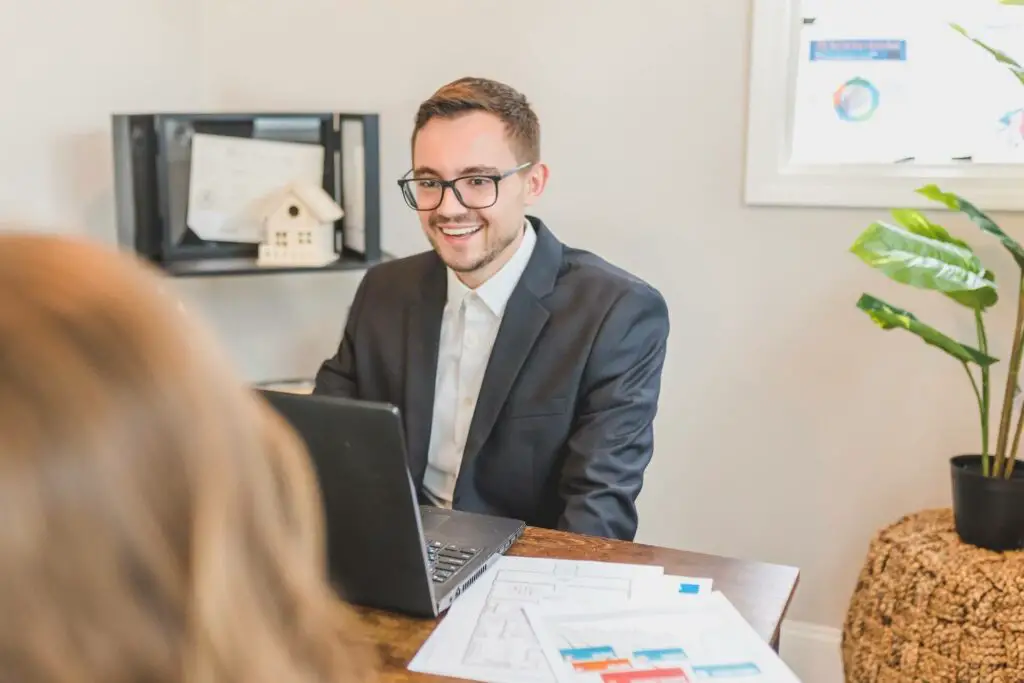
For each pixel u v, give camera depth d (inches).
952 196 74.7
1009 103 87.4
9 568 14.3
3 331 15.0
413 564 42.9
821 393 91.2
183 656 15.8
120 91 95.6
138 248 92.8
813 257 89.4
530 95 96.6
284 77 105.3
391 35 100.9
